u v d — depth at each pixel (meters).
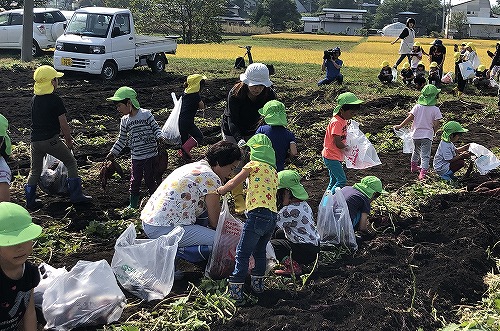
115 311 5.44
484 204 8.93
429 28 121.69
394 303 5.94
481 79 23.08
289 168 10.89
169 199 6.18
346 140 8.84
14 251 3.96
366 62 33.22
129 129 8.11
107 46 21.86
